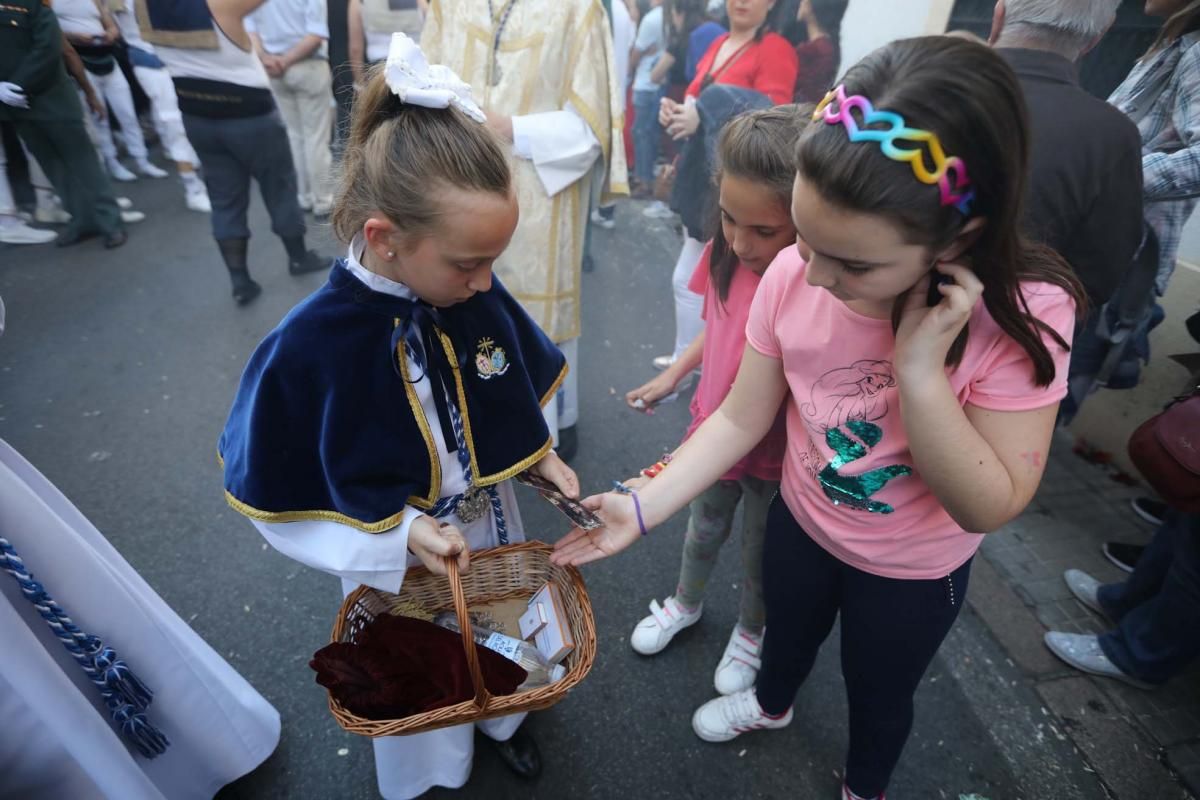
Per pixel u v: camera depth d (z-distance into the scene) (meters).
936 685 2.01
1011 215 0.75
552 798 1.71
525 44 2.09
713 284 1.45
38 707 1.05
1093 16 1.52
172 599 2.17
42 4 3.71
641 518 1.28
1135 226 1.69
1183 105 1.99
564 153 2.18
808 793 1.75
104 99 5.19
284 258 4.38
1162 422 1.63
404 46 0.93
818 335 1.04
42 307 3.76
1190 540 1.75
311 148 4.57
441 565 1.08
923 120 0.69
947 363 0.90
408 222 0.91
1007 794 1.76
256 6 3.24
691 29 4.95
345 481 1.08
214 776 1.57
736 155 1.19
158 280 4.09
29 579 1.11
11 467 1.24
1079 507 2.65
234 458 1.11
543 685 1.25
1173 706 1.96
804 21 3.80
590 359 3.52
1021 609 2.23
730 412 1.28
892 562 1.17
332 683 1.15
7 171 4.34
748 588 1.81
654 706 1.92
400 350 1.08
